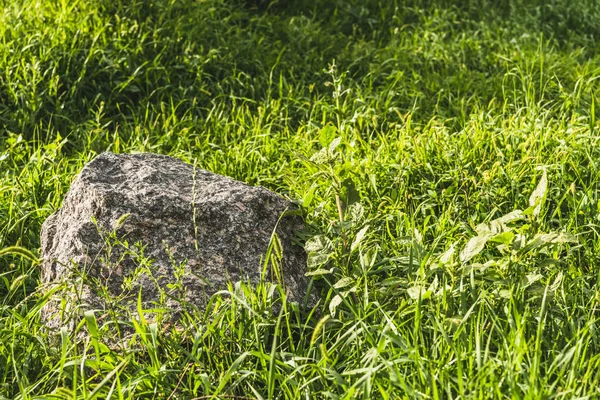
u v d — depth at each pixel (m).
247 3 7.05
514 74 5.61
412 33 6.74
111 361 2.64
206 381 2.51
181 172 3.43
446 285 2.85
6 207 3.98
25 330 2.90
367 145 4.45
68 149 5.07
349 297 3.06
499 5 7.54
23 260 3.61
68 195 3.34
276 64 5.79
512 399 2.22
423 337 2.79
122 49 5.57
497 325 2.70
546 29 7.22
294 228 3.40
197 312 2.84
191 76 5.70
